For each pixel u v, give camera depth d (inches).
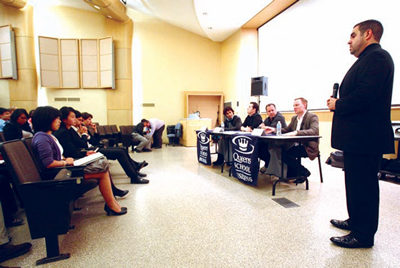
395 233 69.6
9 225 75.5
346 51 159.3
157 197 102.3
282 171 108.8
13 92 266.2
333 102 64.0
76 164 71.1
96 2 229.9
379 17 137.6
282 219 79.4
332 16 168.6
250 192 108.5
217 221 78.2
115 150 122.9
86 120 159.3
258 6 214.1
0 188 74.0
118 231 71.8
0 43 259.4
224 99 321.7
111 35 288.5
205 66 327.0
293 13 206.2
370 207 60.2
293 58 208.1
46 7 277.6
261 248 61.8
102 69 285.4
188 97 323.6
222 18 242.1
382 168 127.6
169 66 316.2
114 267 54.1
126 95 294.4
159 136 274.2
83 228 73.9
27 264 55.4
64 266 54.6
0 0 245.4
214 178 134.3
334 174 141.1
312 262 55.8
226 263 55.5
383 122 57.4
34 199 52.7
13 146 56.1
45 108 70.3
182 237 67.9
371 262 55.7
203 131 163.2
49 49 274.4
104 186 80.8
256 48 267.9
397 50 129.9
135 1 272.2
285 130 132.3
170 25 313.4
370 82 55.4
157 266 54.5
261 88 222.2
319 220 78.4
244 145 115.1
